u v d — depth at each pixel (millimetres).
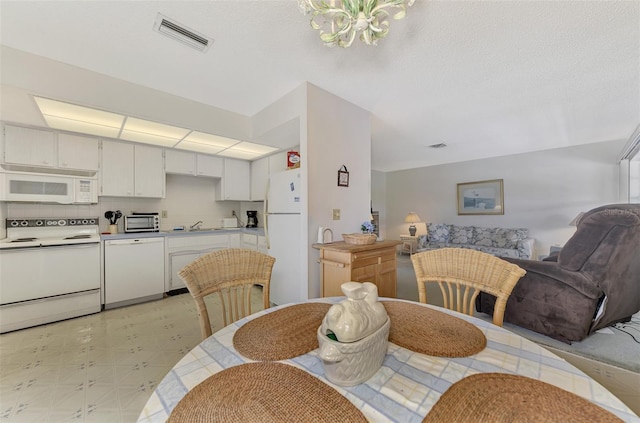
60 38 1638
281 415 547
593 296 1799
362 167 2721
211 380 667
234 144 3250
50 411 1385
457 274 1313
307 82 2197
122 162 3090
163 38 1648
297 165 2771
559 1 1353
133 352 1959
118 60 1886
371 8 980
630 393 1485
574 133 3625
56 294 2490
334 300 1271
